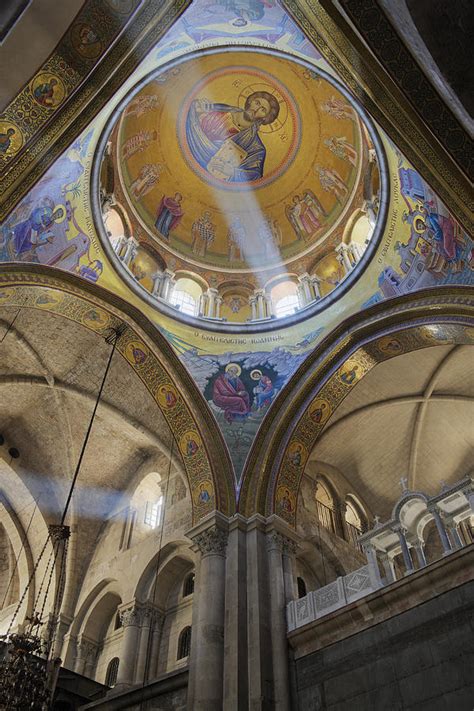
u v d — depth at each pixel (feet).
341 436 71.46
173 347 61.11
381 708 39.86
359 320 58.13
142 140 65.87
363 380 66.13
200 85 64.85
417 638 40.98
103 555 73.20
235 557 52.26
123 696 52.39
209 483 57.41
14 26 25.93
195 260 71.46
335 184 68.33
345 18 30.45
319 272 68.90
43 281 52.49
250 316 69.56
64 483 75.97
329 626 45.98
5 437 75.82
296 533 56.03
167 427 68.28
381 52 30.30
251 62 63.31
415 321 53.83
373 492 75.05
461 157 33.73
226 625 48.60
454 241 49.19
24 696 38.22
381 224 56.49
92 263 56.65
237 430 59.93
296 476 59.36
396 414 70.38
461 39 23.77
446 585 41.63
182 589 65.00
